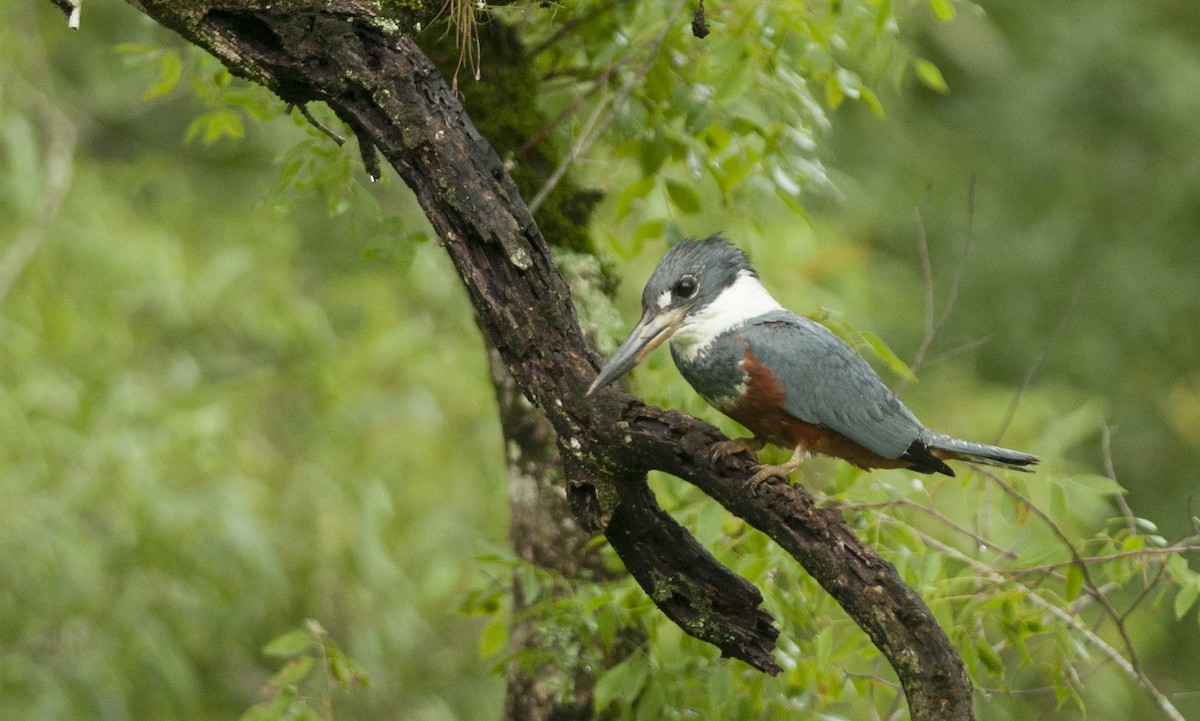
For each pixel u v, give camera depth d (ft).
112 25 47.55
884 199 53.88
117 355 38.55
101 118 50.24
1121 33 56.08
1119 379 53.57
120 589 38.47
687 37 26.66
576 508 18.93
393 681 42.16
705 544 21.68
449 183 18.12
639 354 22.85
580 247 26.73
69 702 36.94
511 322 18.47
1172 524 51.96
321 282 45.44
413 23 18.61
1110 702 36.01
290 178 25.14
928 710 17.46
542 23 27.09
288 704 23.63
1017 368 53.78
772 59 25.61
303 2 17.95
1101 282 54.08
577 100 27.04
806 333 22.26
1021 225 55.62
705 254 23.20
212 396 39.55
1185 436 52.95
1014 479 23.66
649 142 27.22
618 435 18.34
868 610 17.69
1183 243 54.75
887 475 26.27
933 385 44.80
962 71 58.65
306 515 39.37
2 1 39.42
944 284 54.65
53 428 35.91
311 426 40.14
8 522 35.63
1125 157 56.34
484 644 24.58
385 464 39.96
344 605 40.91
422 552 39.37
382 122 18.22
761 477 18.04
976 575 23.89
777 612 22.18
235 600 38.86
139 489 35.70
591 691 26.09
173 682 37.24
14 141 37.76
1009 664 30.58
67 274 38.63
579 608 24.03
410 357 40.29
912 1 27.53
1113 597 39.11
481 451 41.06
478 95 26.14
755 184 27.68
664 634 23.54
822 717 24.38
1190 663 47.21
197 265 40.73
